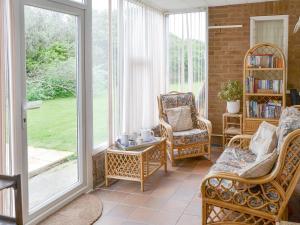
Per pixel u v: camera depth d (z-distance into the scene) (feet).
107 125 13.46
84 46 11.82
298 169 7.92
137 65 15.98
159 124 17.44
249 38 17.87
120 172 12.46
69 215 10.17
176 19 19.29
